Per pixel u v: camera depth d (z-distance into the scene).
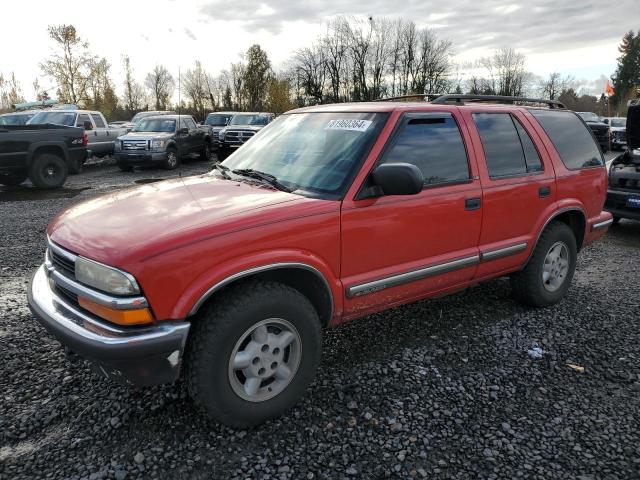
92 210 3.11
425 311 4.53
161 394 3.16
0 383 3.28
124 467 2.55
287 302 2.82
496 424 2.93
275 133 4.00
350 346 3.86
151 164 15.96
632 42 83.50
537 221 4.29
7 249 6.47
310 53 56.38
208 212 2.82
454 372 3.49
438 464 2.60
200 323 2.66
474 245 3.86
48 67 39.69
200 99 60.78
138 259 2.43
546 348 3.86
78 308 2.69
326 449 2.71
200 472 2.53
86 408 3.02
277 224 2.79
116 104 49.12
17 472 2.50
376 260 3.28
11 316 4.32
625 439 2.81
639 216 7.37
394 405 3.10
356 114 3.56
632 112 7.35
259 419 2.85
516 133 4.23
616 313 4.53
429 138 3.58
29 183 13.40
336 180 3.17
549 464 2.61
